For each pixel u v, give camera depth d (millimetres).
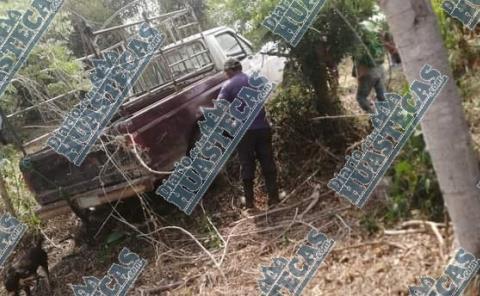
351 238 4074
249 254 4441
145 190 5023
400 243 3758
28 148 5715
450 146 2729
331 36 5133
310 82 5488
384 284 3473
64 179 5250
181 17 7250
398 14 2605
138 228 5562
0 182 5719
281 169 5613
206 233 5102
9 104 6059
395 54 5090
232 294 3996
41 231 5957
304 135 5719
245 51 7363
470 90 4410
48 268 5398
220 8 5566
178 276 4516
